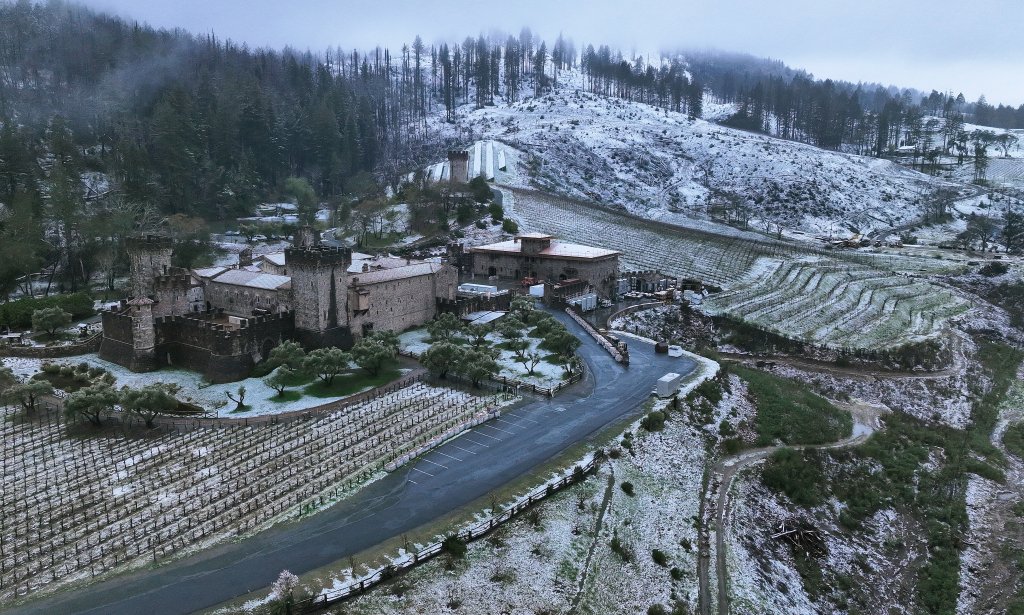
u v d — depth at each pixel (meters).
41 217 160.38
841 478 96.19
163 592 55.16
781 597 71.44
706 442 95.50
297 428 87.31
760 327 150.12
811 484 92.00
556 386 104.38
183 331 110.56
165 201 199.12
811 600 73.62
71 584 56.09
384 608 55.59
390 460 78.56
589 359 119.69
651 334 144.12
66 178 168.75
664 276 185.50
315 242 157.62
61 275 154.38
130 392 85.88
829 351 142.75
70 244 152.50
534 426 89.94
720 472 90.81
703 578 70.94
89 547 61.22
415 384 104.25
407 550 61.62
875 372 138.00
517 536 66.44
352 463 77.62
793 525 84.00
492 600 59.59
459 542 62.78
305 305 114.12
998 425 126.94
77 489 71.50
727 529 78.94
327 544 62.31
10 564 58.62
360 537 63.53
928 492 96.62
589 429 89.44
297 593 54.72
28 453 80.06
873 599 76.31
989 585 79.06
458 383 105.44
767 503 86.56
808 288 185.00
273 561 59.50
